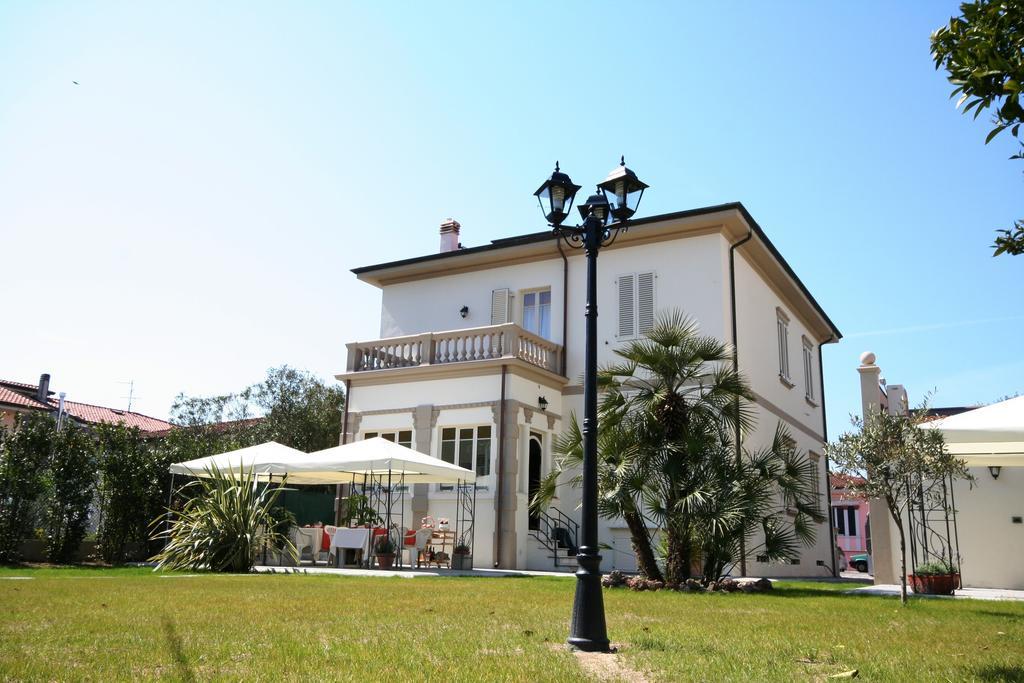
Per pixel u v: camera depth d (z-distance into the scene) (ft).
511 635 20.51
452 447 65.41
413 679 14.47
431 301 77.15
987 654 18.86
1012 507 45.03
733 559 43.04
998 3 13.01
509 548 59.88
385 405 69.21
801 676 15.69
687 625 23.89
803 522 43.62
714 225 64.13
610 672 16.10
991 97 12.77
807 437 81.92
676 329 43.98
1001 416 38.65
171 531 50.65
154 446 65.05
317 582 38.93
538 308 72.33
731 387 43.57
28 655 16.14
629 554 61.16
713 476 41.04
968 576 45.34
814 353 90.99
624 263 67.92
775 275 74.49
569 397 68.64
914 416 31.12
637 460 41.29
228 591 32.17
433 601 29.53
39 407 104.47
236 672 14.84
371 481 63.52
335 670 15.24
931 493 42.78
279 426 101.24
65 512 56.39
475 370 64.75
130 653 16.58
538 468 66.39
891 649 19.49
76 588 32.24
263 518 50.57
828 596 37.09
